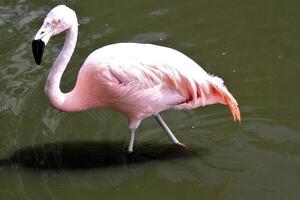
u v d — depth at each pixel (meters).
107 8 12.07
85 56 10.77
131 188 8.33
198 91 8.30
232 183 8.28
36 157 8.81
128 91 8.09
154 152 8.91
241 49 10.95
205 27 11.51
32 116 9.53
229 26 11.50
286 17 11.66
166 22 11.65
